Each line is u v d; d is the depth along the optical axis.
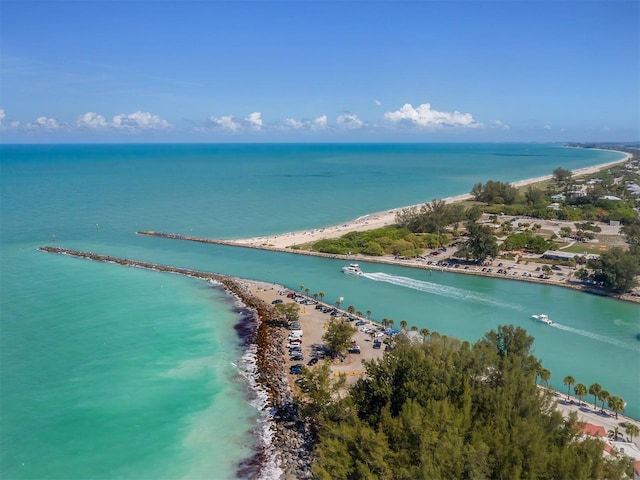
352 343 100.38
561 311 127.12
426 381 65.31
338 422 69.19
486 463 50.09
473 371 67.94
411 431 55.97
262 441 73.44
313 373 78.81
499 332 86.06
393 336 104.06
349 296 139.25
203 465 68.38
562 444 57.56
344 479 54.38
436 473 48.25
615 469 53.12
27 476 66.12
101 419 78.44
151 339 106.94
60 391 85.88
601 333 113.62
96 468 67.88
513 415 58.25
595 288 141.62
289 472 66.50
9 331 109.25
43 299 129.75
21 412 79.69
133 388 87.19
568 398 84.69
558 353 103.25
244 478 65.81
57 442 72.94
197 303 130.00
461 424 57.06
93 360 96.94
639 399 85.19
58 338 106.31
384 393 66.75
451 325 118.19
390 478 52.94
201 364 96.12
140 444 72.81
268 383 88.75
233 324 116.25
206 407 81.81
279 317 120.06
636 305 130.38
